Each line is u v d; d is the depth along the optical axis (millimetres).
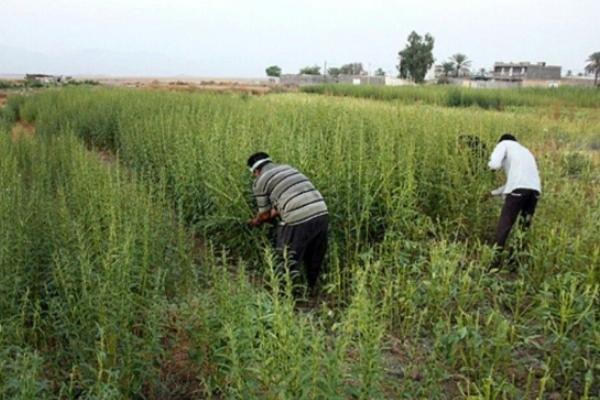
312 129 8820
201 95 20047
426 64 72625
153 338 3559
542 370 4105
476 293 4840
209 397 3363
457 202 7047
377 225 6176
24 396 2818
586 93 31781
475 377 4027
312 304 5406
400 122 9141
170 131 9508
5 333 3619
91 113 15578
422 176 7207
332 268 5512
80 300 3719
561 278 4887
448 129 8500
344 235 6012
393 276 5191
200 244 6695
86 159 7328
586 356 4078
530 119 13969
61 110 17438
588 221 6254
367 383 3123
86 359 3607
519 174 6230
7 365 3158
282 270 5375
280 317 3061
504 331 3934
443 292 4668
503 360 4039
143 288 4133
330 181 6125
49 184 6766
